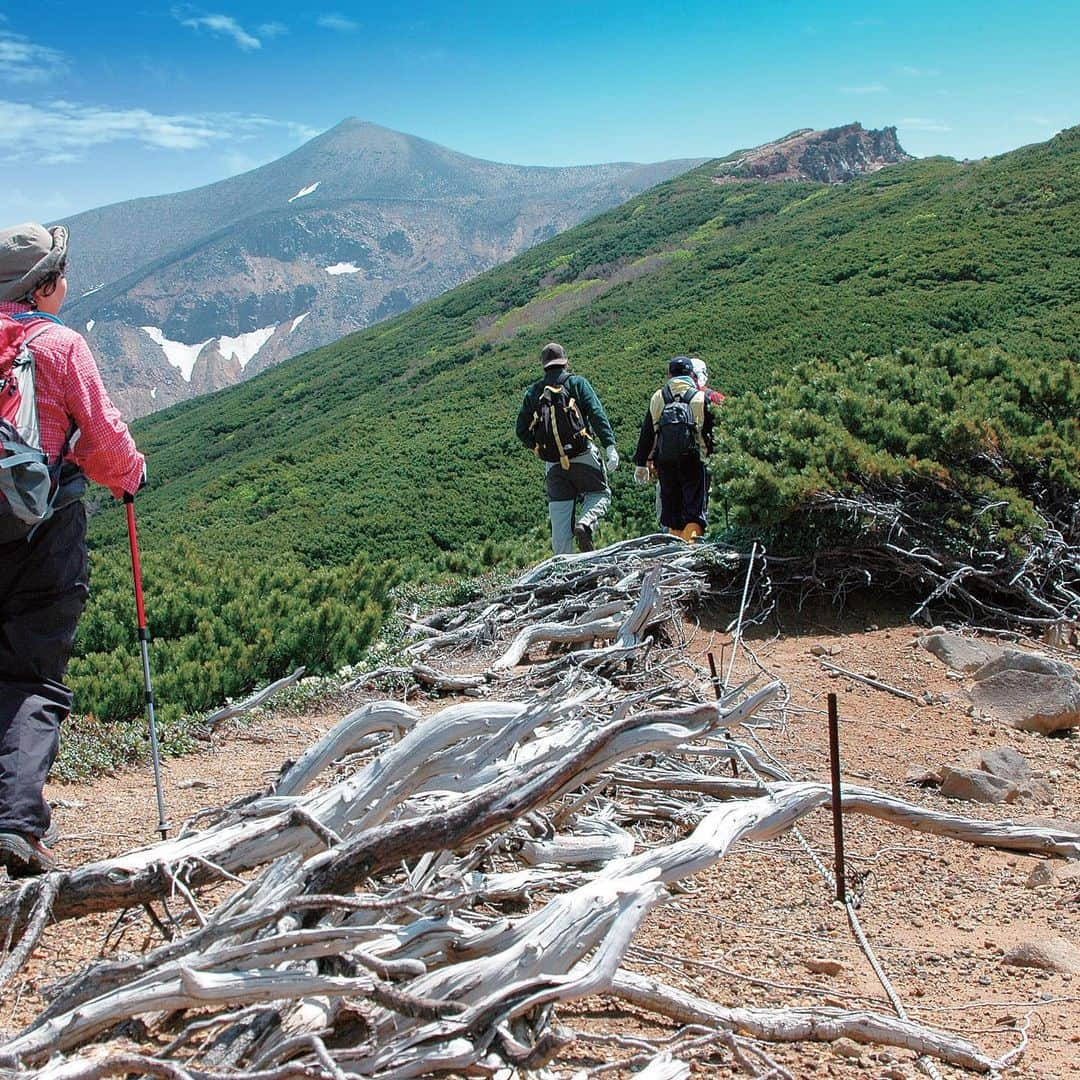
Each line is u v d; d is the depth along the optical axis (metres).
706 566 8.77
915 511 8.77
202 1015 2.53
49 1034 2.12
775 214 111.94
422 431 56.16
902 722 6.27
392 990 2.23
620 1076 2.52
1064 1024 3.02
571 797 3.80
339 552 34.72
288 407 99.12
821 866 4.20
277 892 2.56
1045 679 6.40
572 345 76.50
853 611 8.54
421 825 2.72
